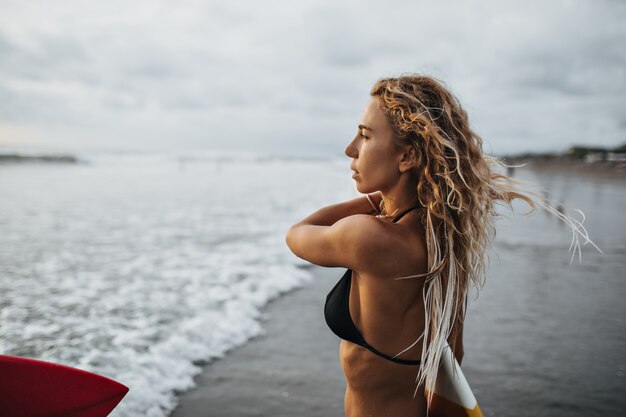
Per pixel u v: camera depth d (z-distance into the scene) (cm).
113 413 285
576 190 2283
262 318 467
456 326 129
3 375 152
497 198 122
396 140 110
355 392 126
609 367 369
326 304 124
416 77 116
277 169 4494
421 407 129
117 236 856
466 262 112
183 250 748
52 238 824
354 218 108
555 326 457
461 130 112
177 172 3431
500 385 338
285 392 325
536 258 777
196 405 304
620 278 649
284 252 748
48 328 411
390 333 115
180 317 449
